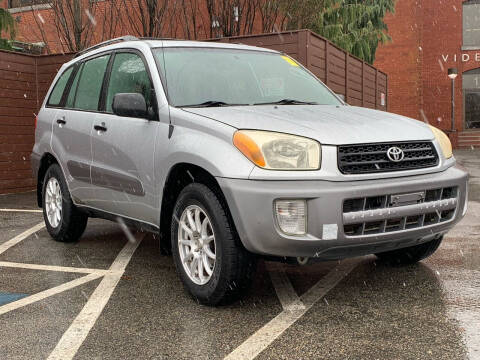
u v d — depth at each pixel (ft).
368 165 12.92
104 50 19.10
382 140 13.21
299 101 16.70
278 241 12.32
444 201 13.93
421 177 13.51
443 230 14.38
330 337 11.57
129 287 15.43
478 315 12.65
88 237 22.27
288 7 44.88
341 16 66.95
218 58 17.28
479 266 16.88
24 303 14.14
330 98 17.72
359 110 15.75
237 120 13.52
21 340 11.73
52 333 12.09
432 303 13.53
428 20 99.76
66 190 20.13
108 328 12.34
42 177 21.94
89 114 18.49
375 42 74.59
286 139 12.61
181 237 14.35
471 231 22.40
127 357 10.81
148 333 12.02
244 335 11.81
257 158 12.44
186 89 15.66
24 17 51.47
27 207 31.22
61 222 20.61
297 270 16.84
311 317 12.80
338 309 13.29
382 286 15.01
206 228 13.76
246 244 12.58
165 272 16.99
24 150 38.75
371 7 75.82
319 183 12.34
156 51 16.67
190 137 13.89
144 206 15.76
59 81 21.67
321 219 12.27
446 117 100.01
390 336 11.55
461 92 99.76
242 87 16.47
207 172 13.48
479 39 98.43
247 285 13.28
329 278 15.93
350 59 46.16
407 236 13.46
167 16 41.65
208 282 13.48
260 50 18.78
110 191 17.29
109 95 17.88
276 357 10.66
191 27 43.32
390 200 12.95
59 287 15.49
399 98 98.12
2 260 18.72
